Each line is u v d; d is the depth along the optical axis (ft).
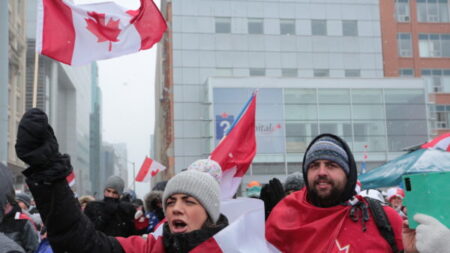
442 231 6.00
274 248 8.49
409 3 124.98
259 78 103.09
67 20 15.69
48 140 6.47
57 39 15.39
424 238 6.08
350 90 105.70
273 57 112.78
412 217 6.55
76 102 304.30
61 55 15.46
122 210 20.01
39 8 15.20
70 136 296.30
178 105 107.45
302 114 103.45
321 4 116.47
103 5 16.60
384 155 103.96
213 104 100.89
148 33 16.97
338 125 104.17
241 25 112.37
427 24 124.57
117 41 16.61
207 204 7.60
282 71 112.78
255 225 7.89
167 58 117.91
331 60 115.14
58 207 6.61
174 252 7.24
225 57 110.83
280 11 114.52
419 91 107.34
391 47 120.26
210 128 100.12
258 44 112.47
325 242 8.34
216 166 11.94
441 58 123.54
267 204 13.41
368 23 117.70
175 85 108.27
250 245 7.57
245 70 111.14
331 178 8.61
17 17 130.11
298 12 115.24
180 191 7.55
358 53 116.47
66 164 6.67
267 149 100.68
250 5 113.50
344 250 8.16
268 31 113.39
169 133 112.06
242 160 14.65
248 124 14.98
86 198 23.85
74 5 15.85
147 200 20.24
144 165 44.37
